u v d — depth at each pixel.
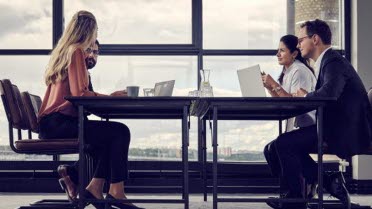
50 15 5.60
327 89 3.18
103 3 5.62
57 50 3.43
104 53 5.57
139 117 4.09
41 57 5.60
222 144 5.50
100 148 3.37
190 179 5.41
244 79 3.31
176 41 5.61
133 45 5.59
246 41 5.64
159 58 5.60
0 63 5.60
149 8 5.61
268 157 3.89
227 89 5.60
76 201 3.50
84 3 5.62
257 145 5.52
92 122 3.24
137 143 5.52
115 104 2.94
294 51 4.07
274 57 5.62
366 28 5.40
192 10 5.59
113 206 3.43
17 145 3.39
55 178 5.43
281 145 3.21
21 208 3.66
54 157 5.48
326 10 5.54
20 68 5.60
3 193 5.29
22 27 5.61
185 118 2.95
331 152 3.25
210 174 5.40
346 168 5.41
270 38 5.64
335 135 3.21
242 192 5.38
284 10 5.64
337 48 5.59
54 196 4.95
